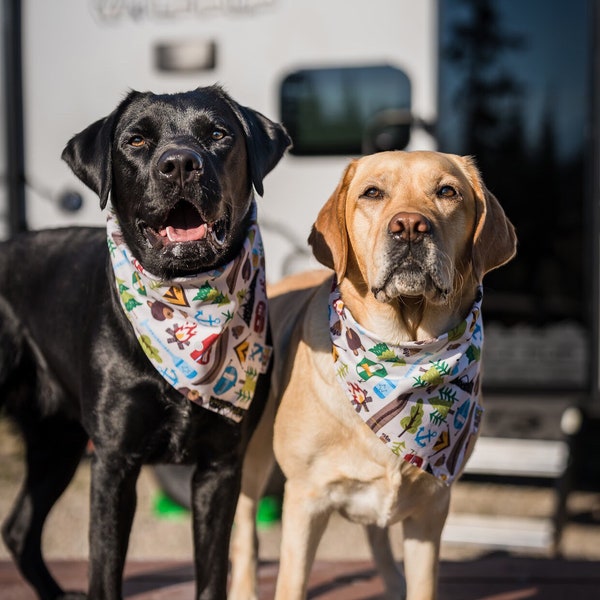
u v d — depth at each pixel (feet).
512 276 21.21
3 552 19.49
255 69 21.02
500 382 20.90
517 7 20.84
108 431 11.60
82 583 14.44
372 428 11.39
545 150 21.04
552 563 14.83
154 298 11.40
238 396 11.70
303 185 21.01
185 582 14.39
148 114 11.56
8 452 24.99
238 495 12.11
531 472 19.25
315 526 11.80
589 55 20.63
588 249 20.58
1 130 21.79
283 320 13.64
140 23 21.35
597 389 20.42
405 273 10.83
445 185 11.40
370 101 20.72
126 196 11.58
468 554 19.01
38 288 13.19
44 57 21.67
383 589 14.08
